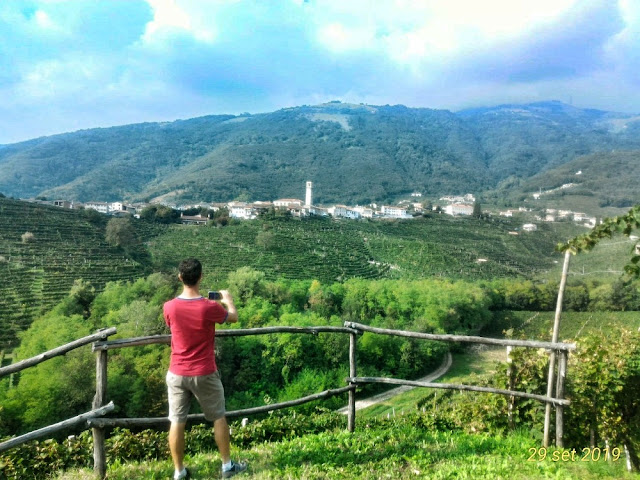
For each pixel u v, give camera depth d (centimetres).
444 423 784
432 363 5453
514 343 573
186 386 439
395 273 10744
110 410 447
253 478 457
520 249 14350
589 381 634
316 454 534
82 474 473
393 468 497
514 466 504
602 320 7181
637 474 495
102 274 7288
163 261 8900
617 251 10244
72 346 434
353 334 627
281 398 4234
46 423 2794
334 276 9512
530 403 668
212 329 450
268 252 10606
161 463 522
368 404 3984
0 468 603
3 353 4519
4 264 6981
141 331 4131
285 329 551
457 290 7219
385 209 19862
